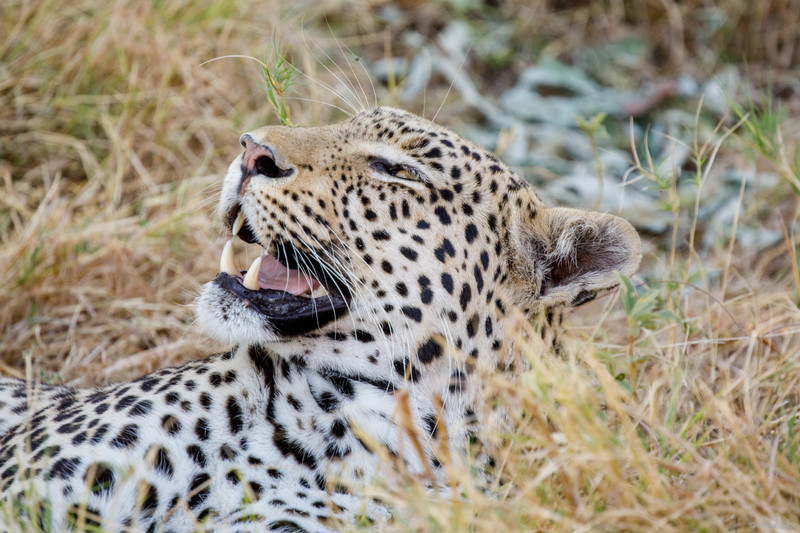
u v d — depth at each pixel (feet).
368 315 33.40
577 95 70.59
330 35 68.54
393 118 35.53
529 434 33.32
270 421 32.96
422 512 27.50
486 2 76.54
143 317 48.34
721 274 53.01
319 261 33.14
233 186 33.99
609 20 75.72
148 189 53.93
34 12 55.93
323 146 34.19
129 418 32.65
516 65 72.79
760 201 59.00
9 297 47.21
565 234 35.53
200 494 32.22
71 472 31.73
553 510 28.89
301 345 33.53
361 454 32.81
